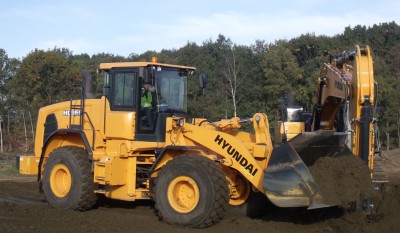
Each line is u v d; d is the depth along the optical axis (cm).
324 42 4103
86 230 809
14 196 1227
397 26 4819
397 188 862
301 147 809
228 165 858
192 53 4041
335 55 1004
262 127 883
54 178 1005
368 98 820
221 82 3606
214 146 882
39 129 1111
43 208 997
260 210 918
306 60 3888
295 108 1118
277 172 774
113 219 903
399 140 3094
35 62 3647
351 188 779
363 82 823
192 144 912
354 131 834
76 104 1038
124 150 949
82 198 967
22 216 921
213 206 804
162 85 966
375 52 4694
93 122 998
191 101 3120
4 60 4225
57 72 3688
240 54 3772
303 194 752
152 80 948
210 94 3400
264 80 3569
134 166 952
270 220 885
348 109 845
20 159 1111
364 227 774
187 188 845
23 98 3734
